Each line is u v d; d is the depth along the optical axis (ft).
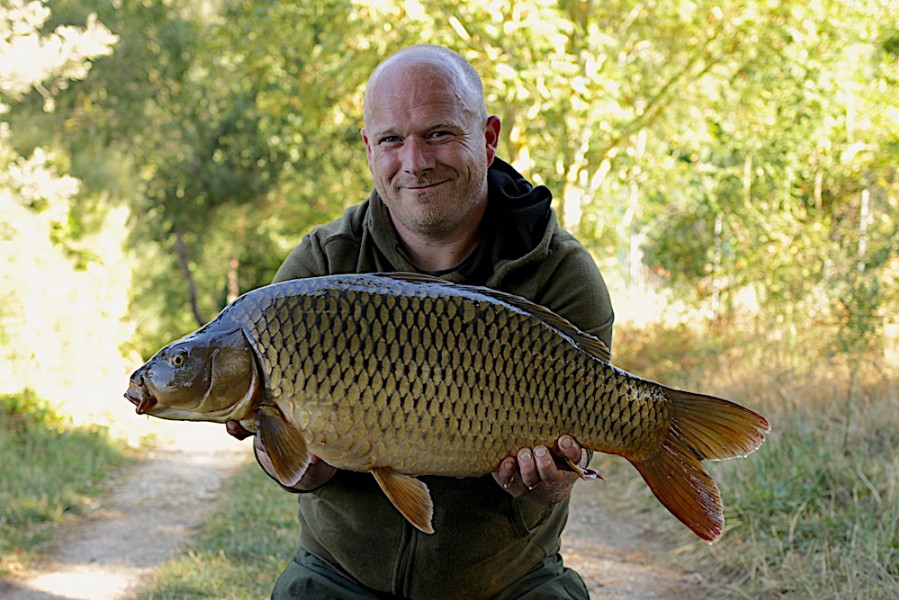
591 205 40.01
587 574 16.79
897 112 29.35
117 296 42.47
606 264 40.78
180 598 15.87
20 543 19.83
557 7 32.96
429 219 7.44
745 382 23.22
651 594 15.71
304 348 6.59
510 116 35.40
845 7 30.09
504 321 6.77
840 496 16.83
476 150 7.49
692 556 17.02
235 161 74.90
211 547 18.85
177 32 63.93
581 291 7.81
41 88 40.91
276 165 74.79
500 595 7.91
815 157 32.65
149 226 59.62
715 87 37.35
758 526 16.55
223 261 92.27
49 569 18.43
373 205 7.93
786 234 29.96
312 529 8.05
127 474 27.12
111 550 19.65
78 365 34.83
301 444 6.63
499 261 7.66
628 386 7.05
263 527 20.08
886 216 24.08
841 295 20.85
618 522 19.99
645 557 17.61
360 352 6.58
